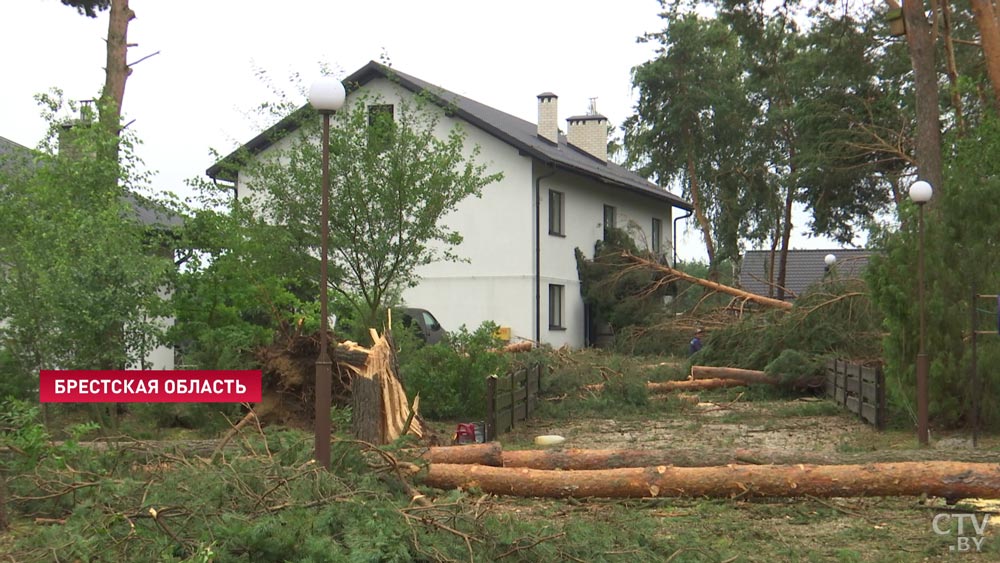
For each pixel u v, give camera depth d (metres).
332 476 7.00
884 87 35.84
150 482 6.71
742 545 7.23
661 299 31.30
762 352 19.67
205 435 12.14
